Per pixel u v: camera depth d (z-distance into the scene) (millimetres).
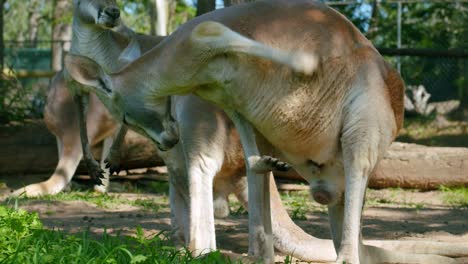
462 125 17016
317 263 6102
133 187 11742
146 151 11992
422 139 16625
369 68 5020
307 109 4977
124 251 5012
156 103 5117
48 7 34812
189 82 4969
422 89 17797
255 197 5215
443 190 11547
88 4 6359
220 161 6055
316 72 4895
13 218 5629
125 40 6355
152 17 15578
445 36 18000
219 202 6652
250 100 4980
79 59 5266
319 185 5328
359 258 5137
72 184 11469
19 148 11844
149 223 7848
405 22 18312
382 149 5074
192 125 5953
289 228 6160
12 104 13211
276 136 5121
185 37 4875
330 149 5117
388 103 5066
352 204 4961
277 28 4980
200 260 5070
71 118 10781
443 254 6062
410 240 6797
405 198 11055
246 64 4871
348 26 5109
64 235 5789
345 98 4988
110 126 10641
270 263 5262
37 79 20766
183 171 6152
